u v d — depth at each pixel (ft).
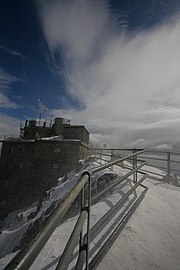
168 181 24.84
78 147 86.28
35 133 121.60
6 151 103.71
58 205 3.80
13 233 42.01
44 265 7.84
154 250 8.73
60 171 86.28
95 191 26.25
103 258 7.91
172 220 12.04
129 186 18.43
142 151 19.02
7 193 96.63
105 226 10.46
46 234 2.96
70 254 4.00
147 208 13.51
